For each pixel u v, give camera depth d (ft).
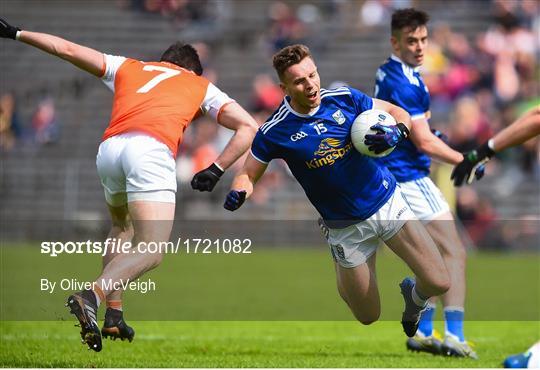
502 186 241.14
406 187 92.68
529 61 268.00
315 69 72.38
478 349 97.50
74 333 101.14
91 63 79.92
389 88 91.91
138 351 90.94
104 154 77.41
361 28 299.58
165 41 308.81
